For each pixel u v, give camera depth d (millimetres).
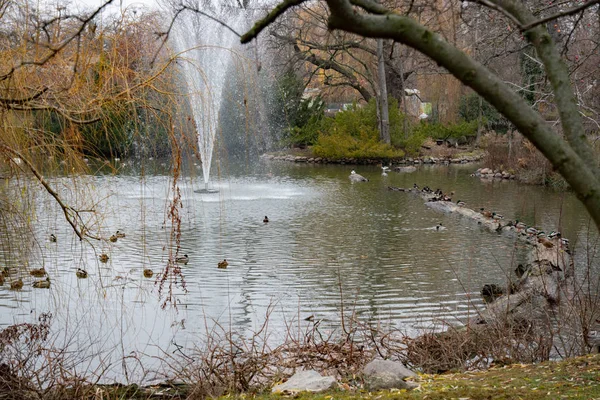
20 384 5449
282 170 33781
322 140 39094
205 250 13672
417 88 55312
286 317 8930
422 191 24266
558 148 2496
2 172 7625
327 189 25312
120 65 7438
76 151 7855
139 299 9688
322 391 5160
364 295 10156
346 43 35031
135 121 8016
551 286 9477
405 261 12711
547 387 4820
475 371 5863
